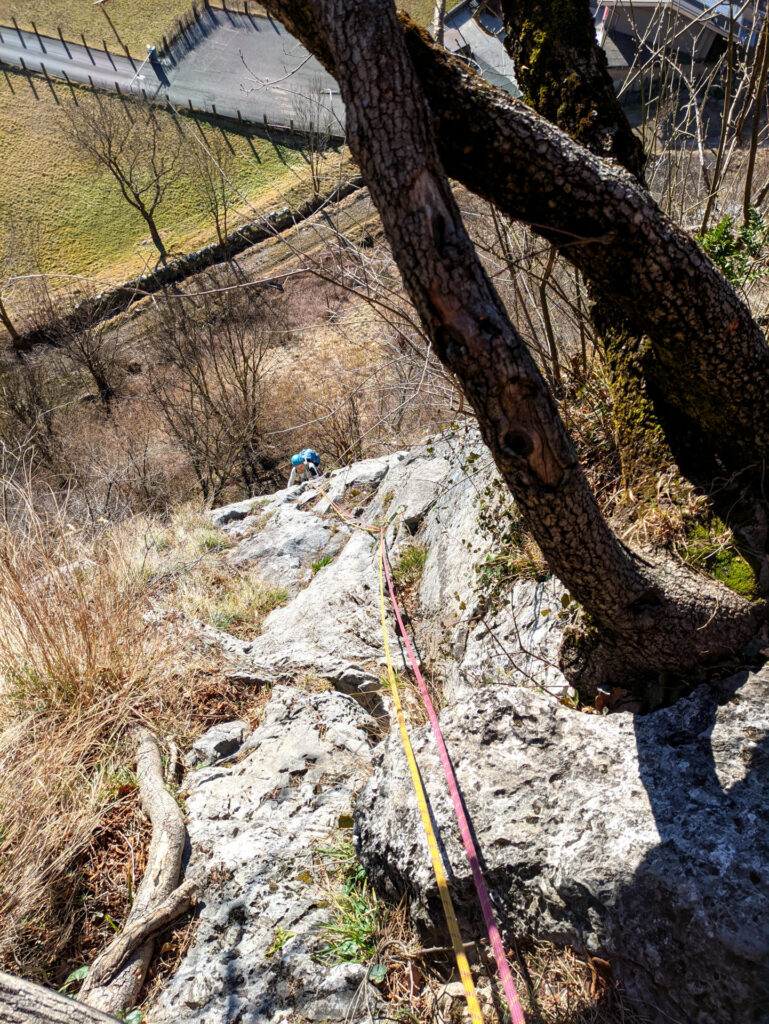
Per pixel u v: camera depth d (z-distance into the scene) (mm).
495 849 2396
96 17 40625
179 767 3514
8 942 2607
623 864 2152
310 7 1824
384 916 2619
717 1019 1905
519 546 4039
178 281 27500
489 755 2668
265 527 7727
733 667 2564
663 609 2475
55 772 3195
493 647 3795
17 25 40656
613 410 3418
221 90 34219
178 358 20734
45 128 36562
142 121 34062
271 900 2738
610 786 2400
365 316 6465
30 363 23422
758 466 2896
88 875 2932
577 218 2285
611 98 2969
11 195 34250
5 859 2807
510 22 3125
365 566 5992
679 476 3088
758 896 1955
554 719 2686
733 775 2262
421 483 6531
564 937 2246
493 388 1891
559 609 3510
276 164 31250
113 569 4512
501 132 2150
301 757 3418
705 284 2416
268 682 4129
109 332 24906
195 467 17703
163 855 2896
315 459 11656
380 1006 2383
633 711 2688
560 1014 2174
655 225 2291
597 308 3439
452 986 2398
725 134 3975
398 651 4863
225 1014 2420
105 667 3756
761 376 2672
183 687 3957
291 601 6188
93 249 31828
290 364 17922
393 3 1733
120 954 2574
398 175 1739
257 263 25922
